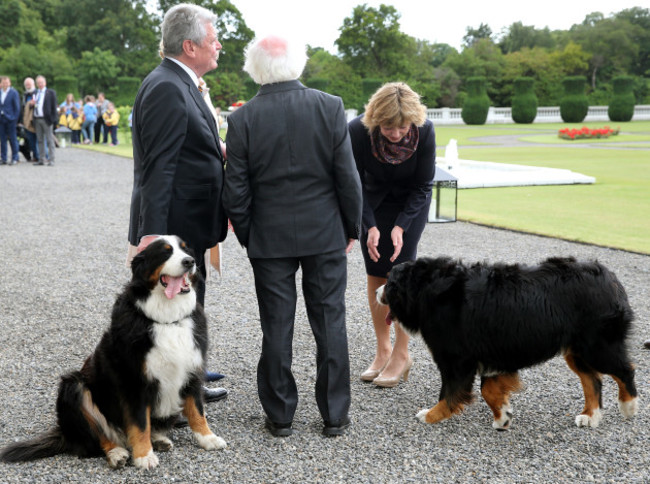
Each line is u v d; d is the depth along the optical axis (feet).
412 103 13.14
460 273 12.00
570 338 11.72
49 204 41.16
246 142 11.35
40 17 246.68
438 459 10.95
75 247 29.22
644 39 303.68
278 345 11.72
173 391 10.88
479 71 240.73
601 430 12.05
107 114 88.17
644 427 12.14
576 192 46.68
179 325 10.78
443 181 34.71
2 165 61.62
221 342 17.12
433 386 14.44
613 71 286.05
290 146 11.31
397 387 14.40
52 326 18.44
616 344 11.76
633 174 57.36
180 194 11.75
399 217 14.29
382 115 13.11
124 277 24.11
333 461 10.90
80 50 241.35
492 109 187.93
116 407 10.88
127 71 234.79
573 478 10.25
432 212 35.29
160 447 11.38
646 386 14.05
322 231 11.55
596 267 11.87
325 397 11.83
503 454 11.13
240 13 218.59
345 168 11.49
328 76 224.12
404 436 11.87
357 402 13.53
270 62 11.32
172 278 10.44
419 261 12.59
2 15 219.61
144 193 11.32
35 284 23.04
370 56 230.07
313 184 11.51
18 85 206.18
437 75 235.81
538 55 245.86
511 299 11.53
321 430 12.14
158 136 11.26
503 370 11.84
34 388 14.16
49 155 62.13
